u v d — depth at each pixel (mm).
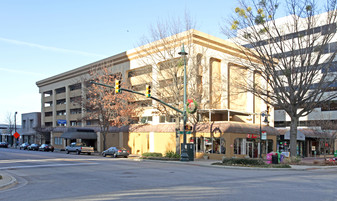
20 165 23875
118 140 50688
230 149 33906
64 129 66062
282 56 29062
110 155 39031
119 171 19766
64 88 72062
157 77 39031
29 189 12602
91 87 49281
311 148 47250
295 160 27812
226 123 34656
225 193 11141
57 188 12766
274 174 18797
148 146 44562
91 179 15648
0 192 11930
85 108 49812
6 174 17203
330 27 26031
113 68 52031
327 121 44781
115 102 46250
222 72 41969
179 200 9773
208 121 38719
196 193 11133
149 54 38719
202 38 38688
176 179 15539
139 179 15523
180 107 35344
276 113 58469
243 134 35688
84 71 59500
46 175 17609
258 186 13008
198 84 37406
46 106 77125
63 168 21641
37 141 80062
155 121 45625
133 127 47344
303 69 28516
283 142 45094
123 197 10391
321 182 14578
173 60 35750
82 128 54938
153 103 41062
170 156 32406
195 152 37500
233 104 44219
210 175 17641
